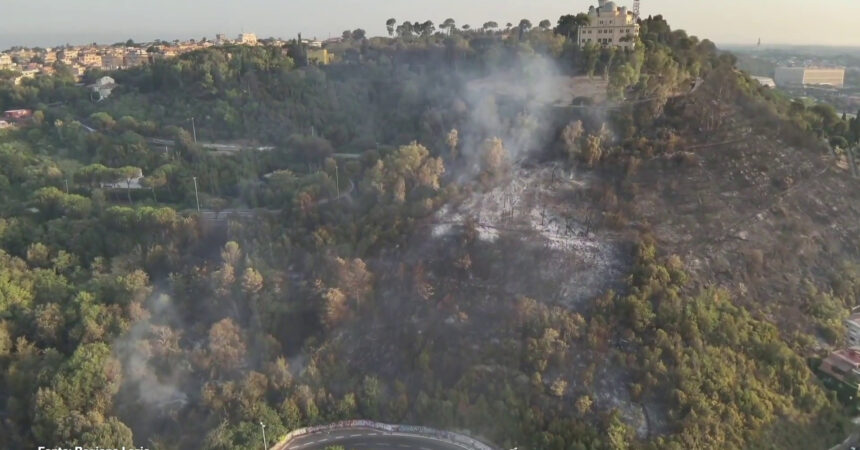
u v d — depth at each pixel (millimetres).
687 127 152625
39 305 120625
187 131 198750
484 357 110500
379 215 137625
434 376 110875
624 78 160250
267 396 110000
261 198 157000
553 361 106438
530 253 124812
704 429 96188
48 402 101500
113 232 141625
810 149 149875
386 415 108000
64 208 149250
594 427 98438
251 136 199125
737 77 167250
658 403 101375
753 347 108938
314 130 194250
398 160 147375
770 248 126938
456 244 129000
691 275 118812
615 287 116188
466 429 104312
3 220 142750
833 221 135500
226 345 114125
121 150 181375
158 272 132625
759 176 141125
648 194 137000
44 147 196000
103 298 123562
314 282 124688
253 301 121000
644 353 105188
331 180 153375
